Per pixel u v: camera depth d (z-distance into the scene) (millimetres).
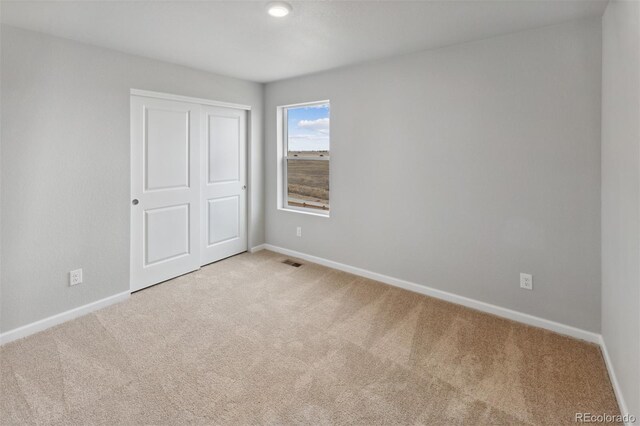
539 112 2457
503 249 2703
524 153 2545
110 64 2857
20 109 2379
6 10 2096
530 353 2229
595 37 2223
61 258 2639
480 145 2742
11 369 2039
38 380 1937
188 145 3613
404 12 2170
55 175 2576
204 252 3943
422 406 1760
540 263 2537
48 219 2555
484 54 2660
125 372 2020
